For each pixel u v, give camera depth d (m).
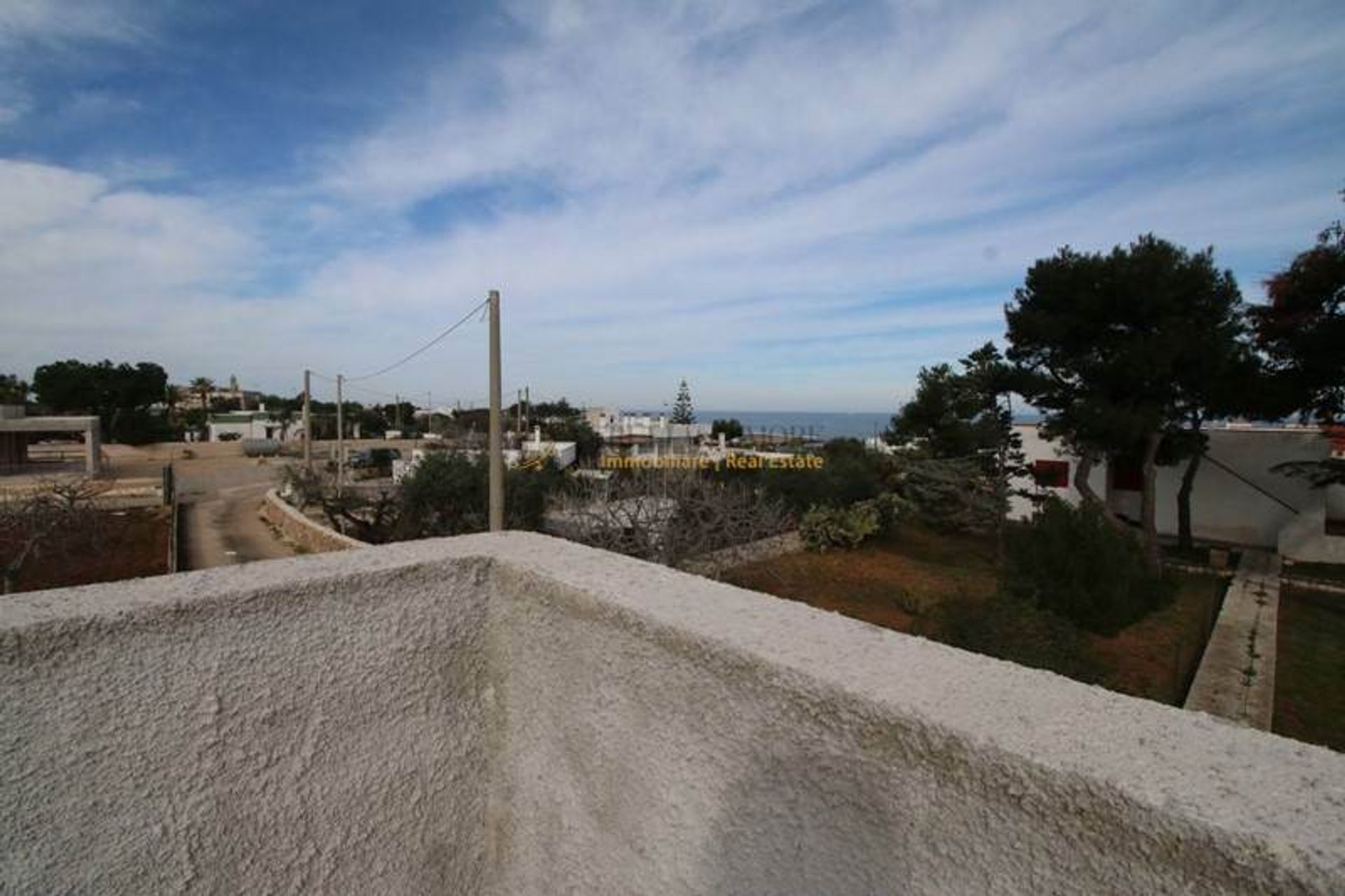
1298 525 13.45
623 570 1.02
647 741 0.84
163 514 19.27
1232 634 8.44
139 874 0.81
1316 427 14.07
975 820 0.55
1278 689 6.74
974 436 13.74
